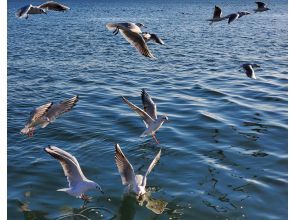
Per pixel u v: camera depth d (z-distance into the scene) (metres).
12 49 45.44
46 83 31.75
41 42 51.03
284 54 45.19
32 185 17.19
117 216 15.38
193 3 160.00
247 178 18.00
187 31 64.75
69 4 142.38
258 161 19.50
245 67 21.83
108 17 89.75
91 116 24.34
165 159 19.50
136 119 23.92
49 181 17.53
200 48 48.50
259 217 15.41
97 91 29.69
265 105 27.00
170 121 23.91
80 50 46.00
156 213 15.55
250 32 64.75
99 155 19.73
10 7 109.44
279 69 37.41
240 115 25.12
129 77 33.84
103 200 16.27
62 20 80.50
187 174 18.22
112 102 27.16
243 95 29.05
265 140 21.72
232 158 19.73
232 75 34.78
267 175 18.25
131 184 15.90
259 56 43.78
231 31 65.81
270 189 17.17
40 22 74.88
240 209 15.85
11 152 19.91
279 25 76.31
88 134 21.86
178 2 167.00
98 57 42.22
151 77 33.91
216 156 19.91
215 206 15.99
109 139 21.36
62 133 21.88
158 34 60.25
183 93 29.36
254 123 23.94
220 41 54.41
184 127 23.12
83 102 27.05
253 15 98.94
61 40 53.19
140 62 40.00
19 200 16.19
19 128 22.64
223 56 43.53
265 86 31.39
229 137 21.97
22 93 29.02
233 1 176.88
